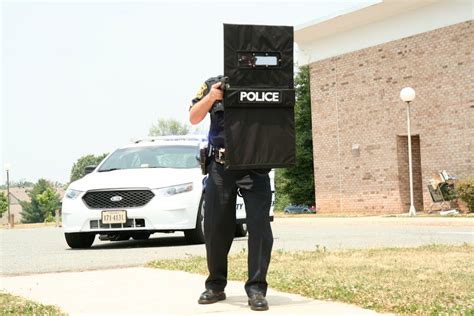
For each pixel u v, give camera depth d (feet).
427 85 78.54
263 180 16.14
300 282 18.48
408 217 63.46
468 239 35.55
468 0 73.72
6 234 57.67
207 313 15.06
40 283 20.59
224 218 16.34
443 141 76.95
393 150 82.84
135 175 34.45
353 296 16.20
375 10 81.82
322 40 91.66
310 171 138.41
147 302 16.65
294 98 15.74
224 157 15.93
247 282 15.81
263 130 15.60
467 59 74.28
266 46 15.64
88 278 21.48
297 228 52.34
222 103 16.08
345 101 88.79
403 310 14.53
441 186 72.28
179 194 33.53
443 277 19.24
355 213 86.43
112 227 33.24
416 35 79.56
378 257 24.97
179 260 25.27
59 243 41.32
